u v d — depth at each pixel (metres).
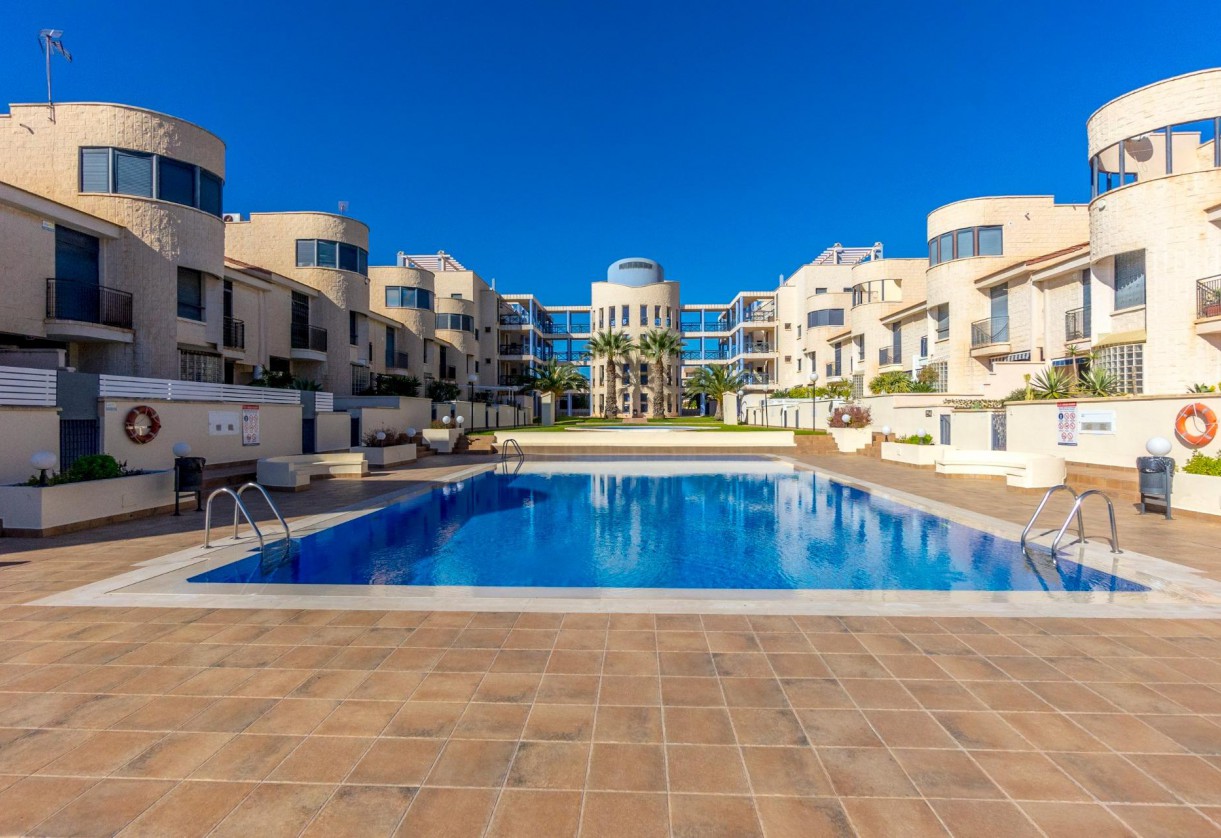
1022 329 21.78
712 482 15.36
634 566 7.58
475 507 11.93
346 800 2.51
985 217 23.86
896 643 4.19
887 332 32.78
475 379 39.69
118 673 3.70
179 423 13.38
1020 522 8.95
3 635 4.32
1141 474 9.39
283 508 10.48
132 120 16.41
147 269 16.50
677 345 56.75
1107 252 16.50
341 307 25.69
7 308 13.80
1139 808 2.47
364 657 3.95
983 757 2.83
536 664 3.84
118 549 7.20
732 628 4.48
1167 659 3.92
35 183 16.25
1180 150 15.87
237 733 3.02
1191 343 14.98
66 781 2.64
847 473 15.80
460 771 2.71
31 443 9.73
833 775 2.68
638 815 2.42
